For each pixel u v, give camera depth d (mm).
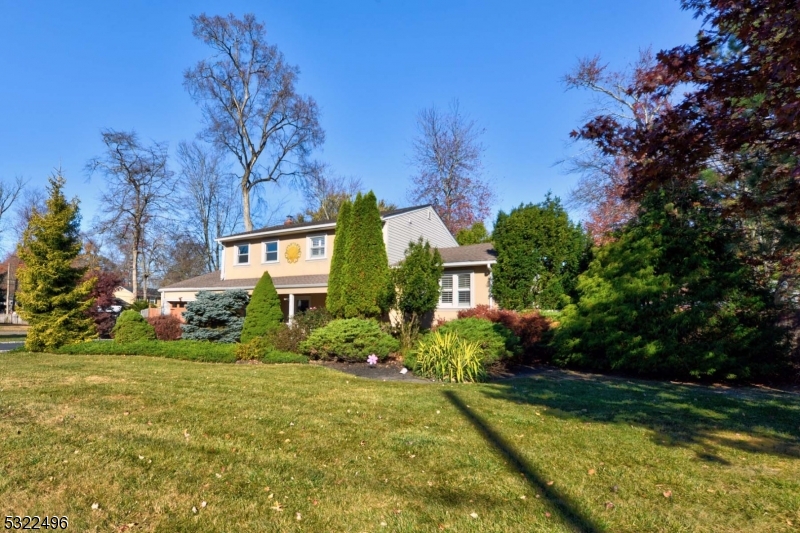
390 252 18266
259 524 3004
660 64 4430
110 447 4289
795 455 4500
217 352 11734
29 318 13625
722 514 3217
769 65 3465
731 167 5992
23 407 5785
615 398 7316
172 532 2889
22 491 3357
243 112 29750
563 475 3898
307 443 4652
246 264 21219
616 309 10406
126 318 14141
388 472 3918
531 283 15023
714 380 9703
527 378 9773
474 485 3666
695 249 10109
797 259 8133
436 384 8594
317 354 12008
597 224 21875
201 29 26969
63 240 14070
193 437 4711
